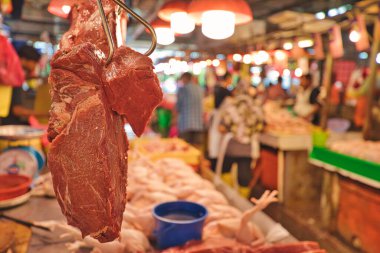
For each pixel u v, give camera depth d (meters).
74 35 1.18
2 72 2.77
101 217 1.04
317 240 4.24
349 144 4.26
